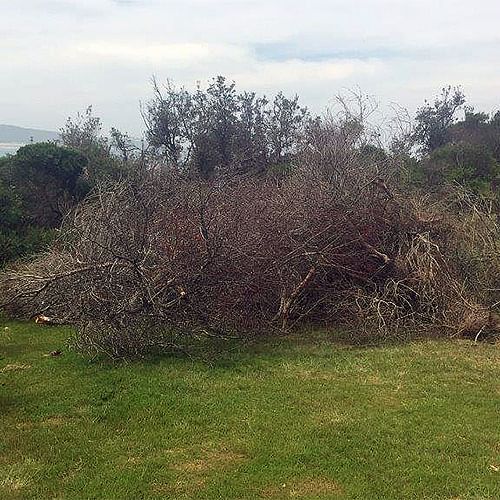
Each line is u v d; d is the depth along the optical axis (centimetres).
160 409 539
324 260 848
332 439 476
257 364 676
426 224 917
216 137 2050
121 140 1820
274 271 822
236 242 767
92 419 521
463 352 725
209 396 571
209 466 436
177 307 719
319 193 903
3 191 1124
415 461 441
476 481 412
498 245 901
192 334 725
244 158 1780
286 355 713
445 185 1091
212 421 514
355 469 430
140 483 410
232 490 401
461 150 1628
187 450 462
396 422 509
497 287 886
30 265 905
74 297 701
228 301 765
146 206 727
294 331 833
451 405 551
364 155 1028
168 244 731
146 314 697
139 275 691
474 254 892
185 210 768
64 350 729
